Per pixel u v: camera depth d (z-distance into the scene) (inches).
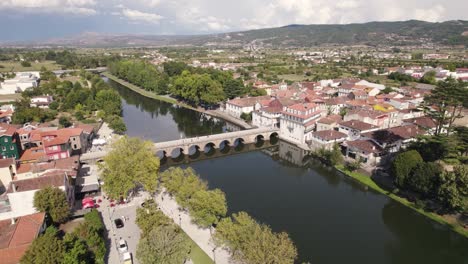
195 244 2662.4
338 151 4539.9
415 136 4667.8
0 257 2086.6
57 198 2802.7
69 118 6638.8
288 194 3860.7
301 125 5442.9
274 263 2154.3
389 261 2696.9
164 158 5093.5
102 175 3373.5
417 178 3430.1
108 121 6392.7
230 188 4015.8
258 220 3260.3
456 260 2748.5
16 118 6067.9
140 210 2770.7
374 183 4018.2
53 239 2049.7
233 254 2429.9
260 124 6555.1
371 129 4950.8
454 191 3041.3
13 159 3555.6
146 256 2182.6
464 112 6402.6
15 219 2632.9
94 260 2306.8
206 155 5305.1
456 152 4133.9
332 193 3887.8
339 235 3041.3
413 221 3272.6
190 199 2955.2
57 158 4190.5
